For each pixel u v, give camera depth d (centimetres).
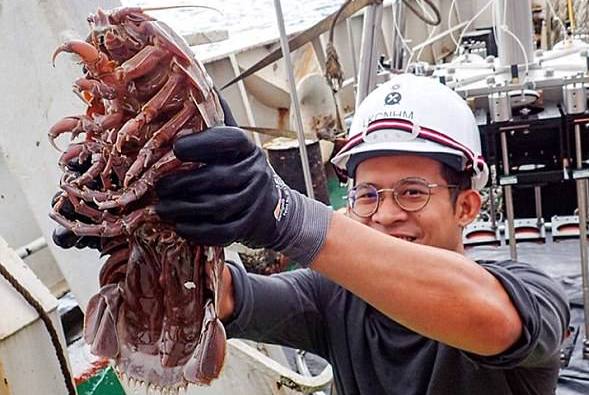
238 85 423
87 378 263
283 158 417
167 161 95
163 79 92
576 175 230
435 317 110
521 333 115
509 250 257
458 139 145
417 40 463
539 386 137
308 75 457
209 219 95
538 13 434
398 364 143
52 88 171
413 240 143
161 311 107
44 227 186
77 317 300
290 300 151
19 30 171
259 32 480
